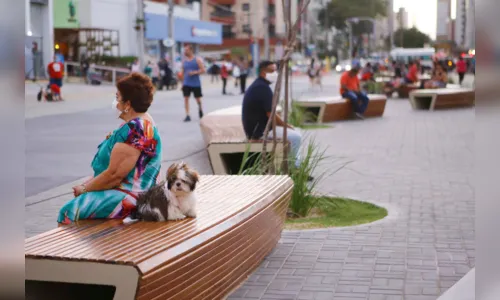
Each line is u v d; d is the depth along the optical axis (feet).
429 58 217.97
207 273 14.98
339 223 25.20
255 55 224.74
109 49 164.45
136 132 16.49
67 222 16.39
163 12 203.00
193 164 39.81
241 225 16.85
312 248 21.67
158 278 12.64
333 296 17.17
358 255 20.90
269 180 22.16
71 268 12.56
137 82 16.83
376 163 40.37
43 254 12.75
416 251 21.33
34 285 14.43
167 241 13.92
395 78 110.52
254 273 18.94
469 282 14.93
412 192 31.37
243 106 33.19
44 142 49.60
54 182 34.22
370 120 69.67
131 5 183.01
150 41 195.42
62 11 160.04
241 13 327.26
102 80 143.23
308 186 30.01
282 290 17.58
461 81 129.80
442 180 34.55
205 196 19.30
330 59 348.38
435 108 82.94
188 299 14.14
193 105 89.92
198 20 225.76
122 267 12.31
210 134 37.65
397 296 17.15
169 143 49.62
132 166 16.46
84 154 43.68
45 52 143.43
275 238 21.22
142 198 16.12
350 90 70.74
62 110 78.13
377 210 27.58
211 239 14.88
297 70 246.88
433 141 51.31
